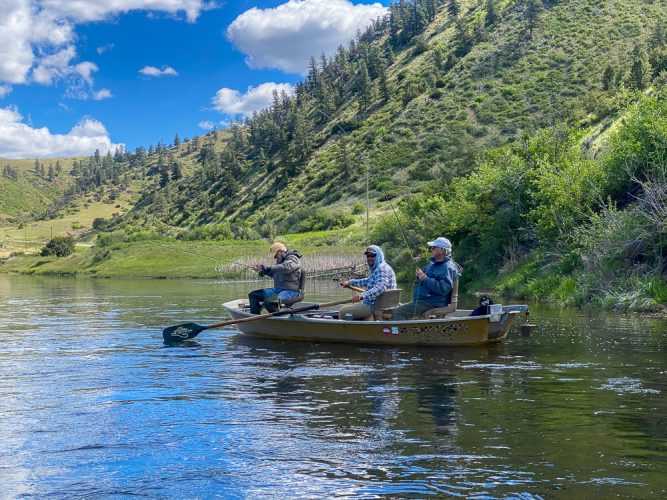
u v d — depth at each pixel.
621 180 21.38
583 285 18.22
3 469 4.71
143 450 5.10
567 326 12.77
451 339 10.16
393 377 7.92
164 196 173.50
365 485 4.29
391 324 10.27
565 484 4.25
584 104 75.75
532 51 108.62
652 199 17.53
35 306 20.77
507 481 4.32
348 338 10.75
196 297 24.53
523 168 25.83
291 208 99.25
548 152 26.31
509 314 10.30
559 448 5.01
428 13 168.50
